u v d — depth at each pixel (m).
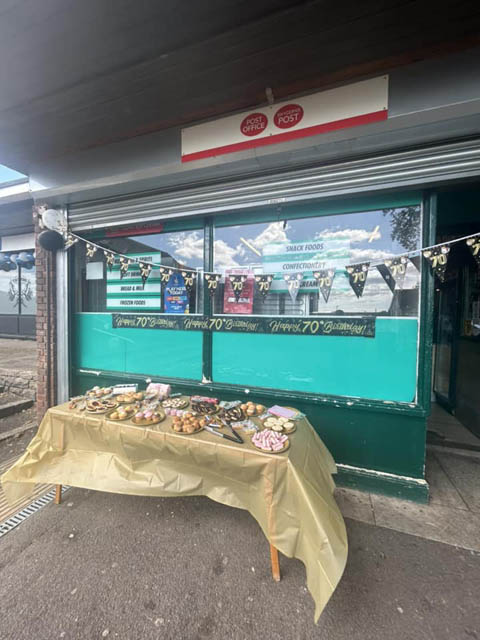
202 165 2.31
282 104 2.05
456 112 1.73
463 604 1.38
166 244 2.88
